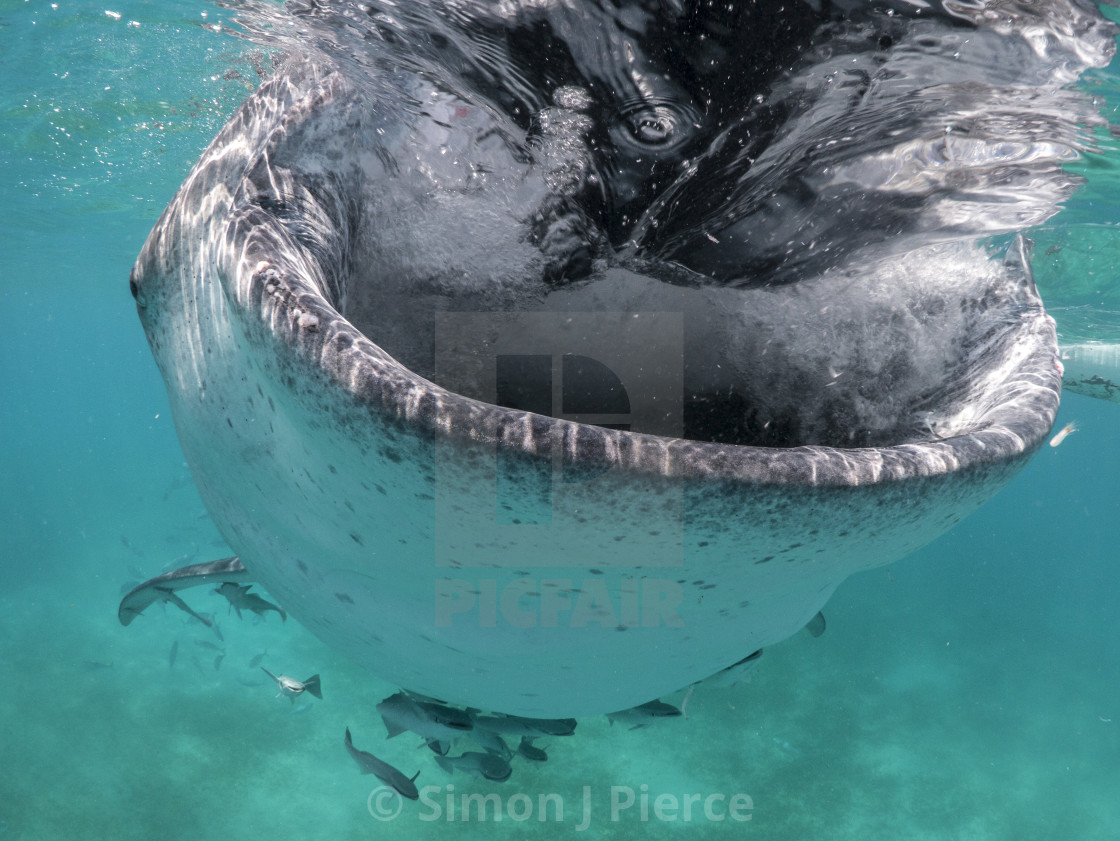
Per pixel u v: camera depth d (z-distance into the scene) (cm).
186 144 989
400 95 172
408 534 117
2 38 644
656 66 185
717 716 1664
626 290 203
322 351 104
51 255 2214
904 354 200
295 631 1998
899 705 1828
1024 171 358
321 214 152
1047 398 152
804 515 108
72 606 2267
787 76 189
